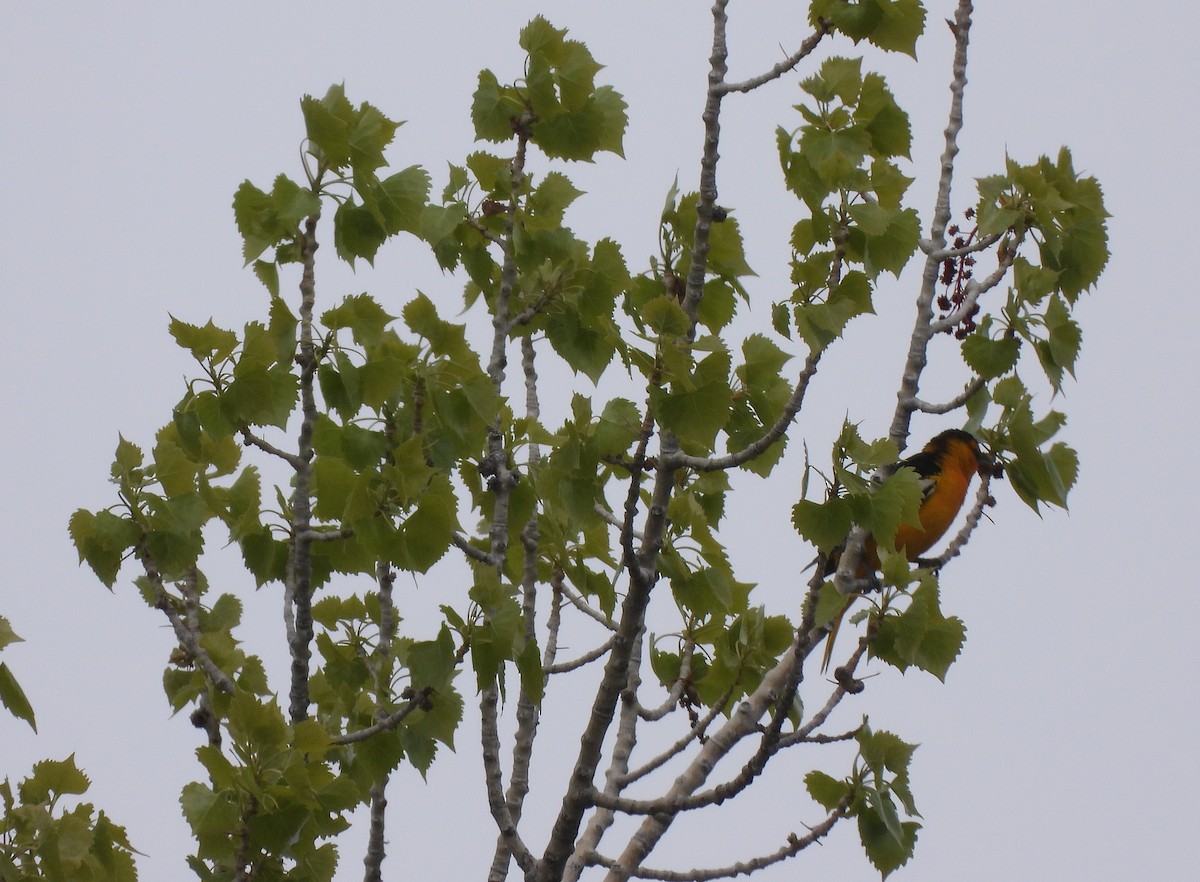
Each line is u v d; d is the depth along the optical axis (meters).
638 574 10.40
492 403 10.90
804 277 10.45
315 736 9.76
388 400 11.41
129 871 10.58
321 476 10.18
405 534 9.95
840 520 9.83
